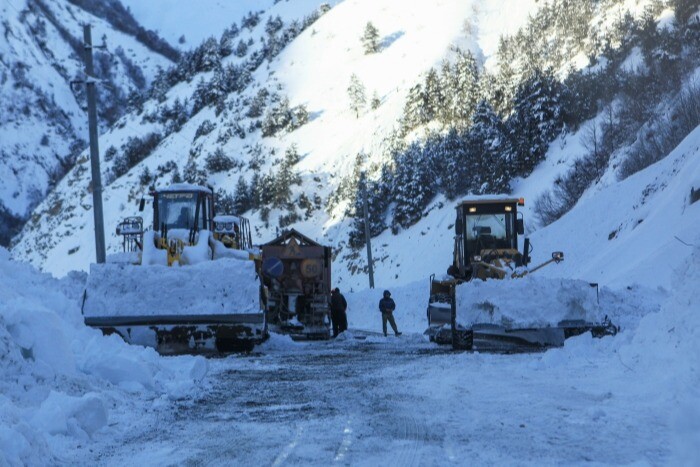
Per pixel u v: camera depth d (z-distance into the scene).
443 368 13.80
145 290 18.50
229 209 111.00
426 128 89.88
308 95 139.12
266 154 124.38
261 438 8.05
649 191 35.41
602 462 6.59
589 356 14.06
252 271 18.86
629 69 64.44
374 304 41.84
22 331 10.06
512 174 68.12
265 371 14.33
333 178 105.00
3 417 7.29
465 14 127.94
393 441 7.66
